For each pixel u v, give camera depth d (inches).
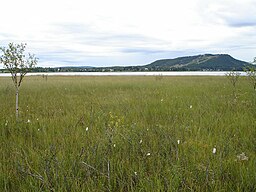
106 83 913.5
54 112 323.9
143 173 131.5
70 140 192.9
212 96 463.8
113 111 320.5
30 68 295.1
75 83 924.0
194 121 255.1
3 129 222.4
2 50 280.8
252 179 122.9
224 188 117.6
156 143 182.2
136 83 904.3
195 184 119.6
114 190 123.0
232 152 164.9
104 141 184.4
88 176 126.6
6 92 574.6
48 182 119.1
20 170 130.3
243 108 329.1
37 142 193.2
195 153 162.1
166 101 400.8
